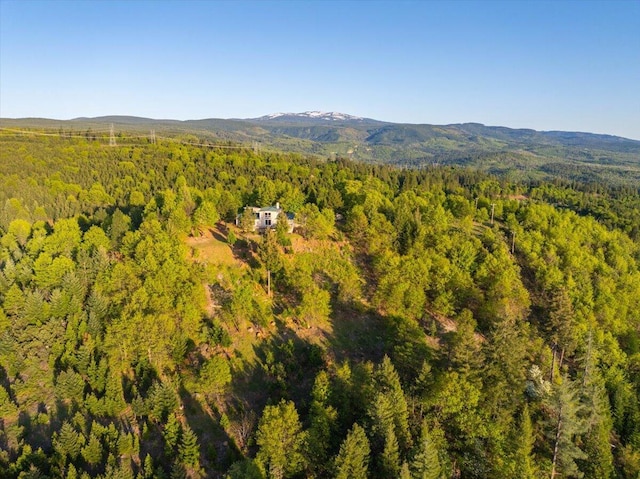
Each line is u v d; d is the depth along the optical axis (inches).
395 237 4224.9
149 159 7190.0
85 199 5251.0
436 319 3481.8
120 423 2278.5
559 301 3289.9
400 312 3262.8
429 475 1784.0
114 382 2362.2
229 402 2493.8
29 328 2578.7
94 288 2878.9
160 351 2551.7
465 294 3575.3
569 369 3326.8
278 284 3454.7
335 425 2119.8
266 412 2059.5
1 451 1952.5
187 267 3144.7
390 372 2303.2
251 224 4158.5
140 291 2719.0
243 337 2915.8
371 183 6624.0
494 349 2404.0
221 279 3366.1
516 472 1926.7
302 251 3887.8
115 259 3319.4
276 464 1956.2
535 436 2201.0
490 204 6397.6
